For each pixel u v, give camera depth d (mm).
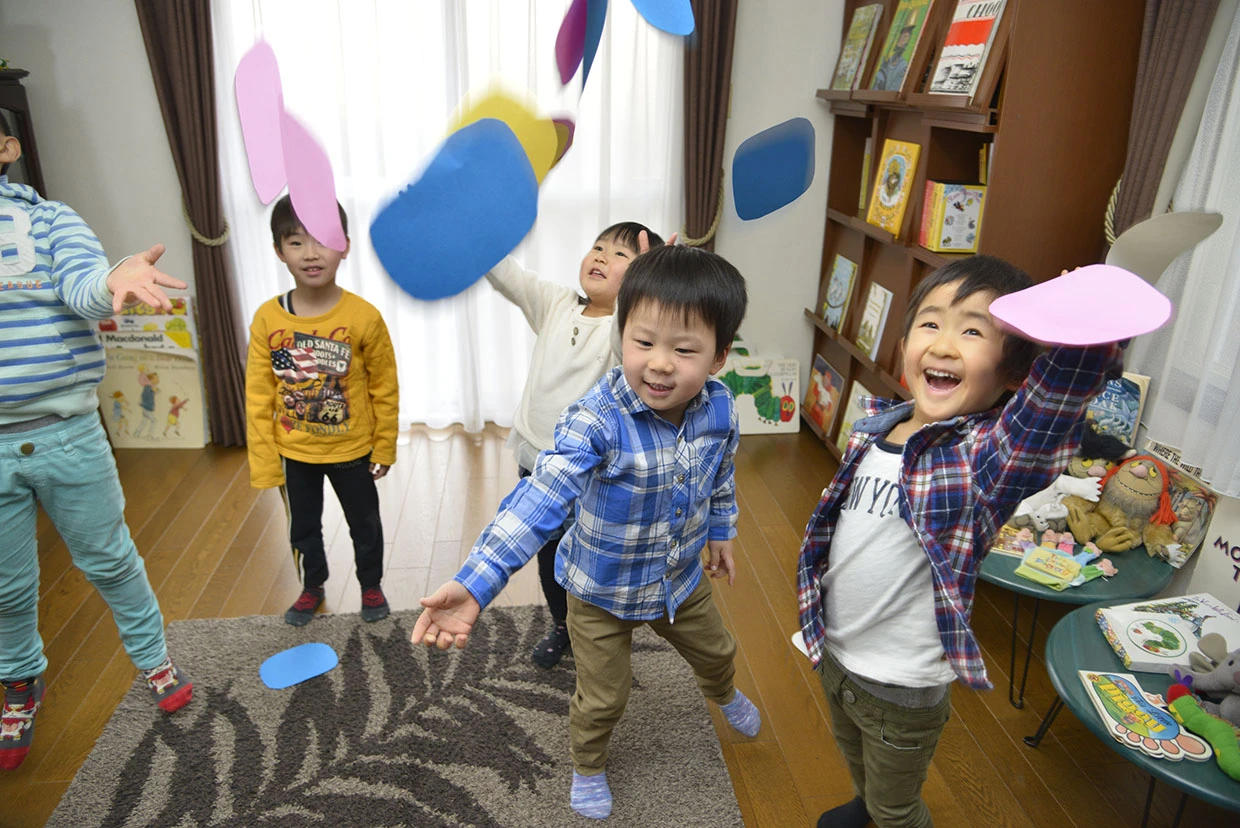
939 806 1808
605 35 3174
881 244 3201
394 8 3094
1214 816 1807
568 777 1856
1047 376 1044
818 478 3354
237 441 3492
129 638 1936
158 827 1712
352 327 2115
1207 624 1771
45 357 1605
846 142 3461
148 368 3418
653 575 1556
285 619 2359
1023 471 1125
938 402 1200
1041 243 2371
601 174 3357
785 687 2166
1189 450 2010
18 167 2973
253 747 1919
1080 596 1936
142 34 3053
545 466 1297
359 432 2195
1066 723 2057
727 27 3201
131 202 3324
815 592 1422
